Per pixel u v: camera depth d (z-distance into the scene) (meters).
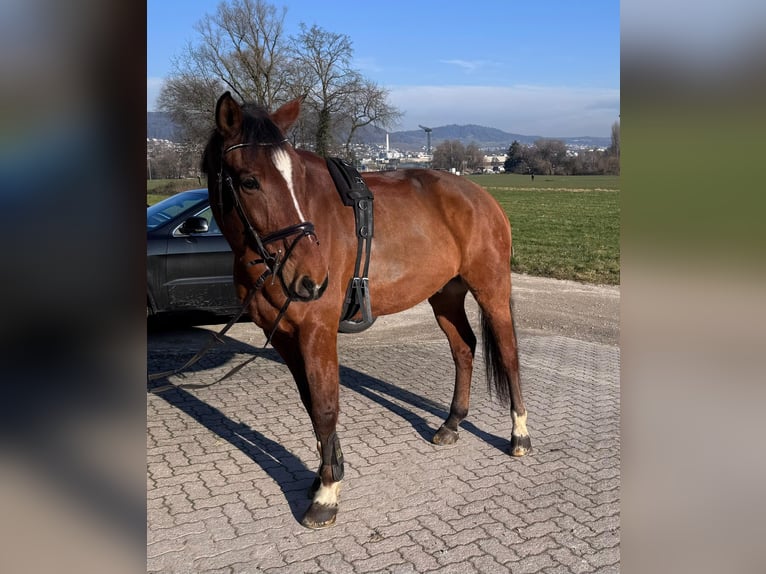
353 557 2.90
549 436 4.40
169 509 3.30
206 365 6.00
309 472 3.77
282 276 2.75
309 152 3.49
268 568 2.81
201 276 6.49
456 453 4.08
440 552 2.95
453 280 4.21
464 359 4.32
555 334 7.70
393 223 3.54
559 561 2.89
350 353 6.74
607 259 14.35
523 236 19.45
